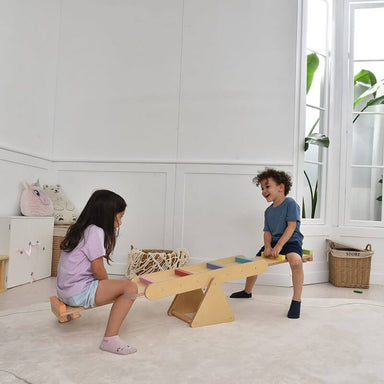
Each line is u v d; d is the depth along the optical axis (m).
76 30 3.41
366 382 1.29
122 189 3.26
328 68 3.47
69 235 1.68
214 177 3.14
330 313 2.16
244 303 2.34
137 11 3.34
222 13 3.22
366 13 3.55
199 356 1.49
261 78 3.14
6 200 2.79
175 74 3.27
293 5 3.12
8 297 2.34
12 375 1.28
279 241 2.21
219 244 3.11
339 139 3.50
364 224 3.42
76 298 1.62
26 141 3.03
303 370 1.38
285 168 3.07
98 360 1.42
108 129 3.32
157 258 2.77
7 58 2.81
